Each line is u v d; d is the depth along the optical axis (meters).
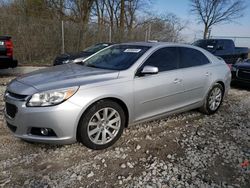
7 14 13.26
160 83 3.89
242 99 6.70
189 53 4.60
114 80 3.44
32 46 14.05
